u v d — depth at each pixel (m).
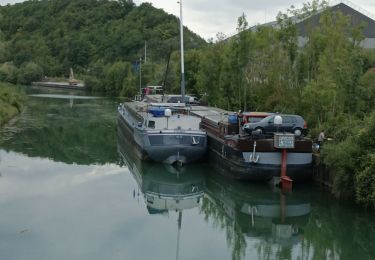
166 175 30.80
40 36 155.75
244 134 26.80
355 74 25.05
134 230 20.66
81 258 17.25
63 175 29.69
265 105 38.69
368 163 20.25
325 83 28.73
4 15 177.38
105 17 155.25
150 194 26.69
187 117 31.64
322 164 24.58
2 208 22.52
